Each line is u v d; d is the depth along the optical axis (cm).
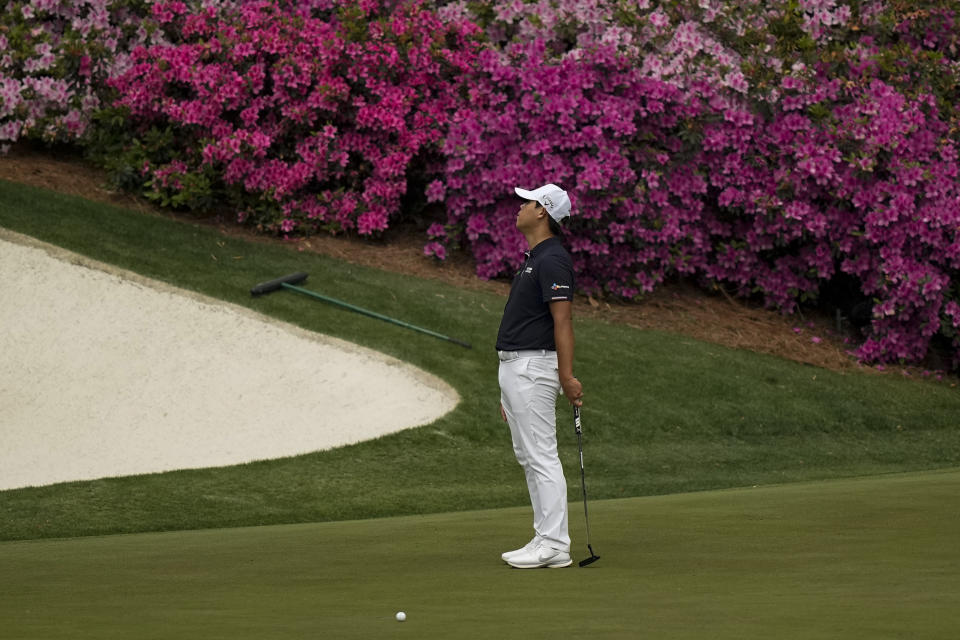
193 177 6156
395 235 6481
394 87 6219
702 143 5984
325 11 6650
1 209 5722
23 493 3366
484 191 6028
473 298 5753
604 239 5925
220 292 5338
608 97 5853
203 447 4034
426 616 1372
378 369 4753
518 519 2616
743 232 6347
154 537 2498
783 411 5025
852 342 6200
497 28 6669
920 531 2073
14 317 4962
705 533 2150
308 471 3750
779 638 1172
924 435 5047
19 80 6366
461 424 4328
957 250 5831
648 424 4700
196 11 6581
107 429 4234
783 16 6200
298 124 6203
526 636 1218
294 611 1423
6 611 1445
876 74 6138
